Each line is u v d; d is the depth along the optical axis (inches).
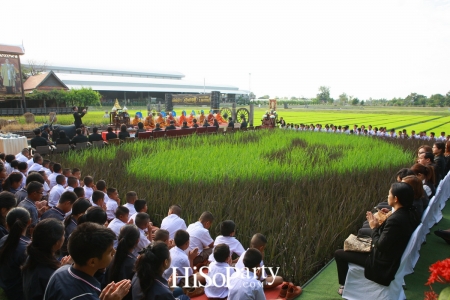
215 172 379.2
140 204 247.4
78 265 113.1
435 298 111.3
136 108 2652.6
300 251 217.2
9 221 159.0
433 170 273.7
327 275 212.5
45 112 1696.6
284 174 372.5
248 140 731.4
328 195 308.0
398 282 175.5
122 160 490.6
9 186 269.3
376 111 2945.4
